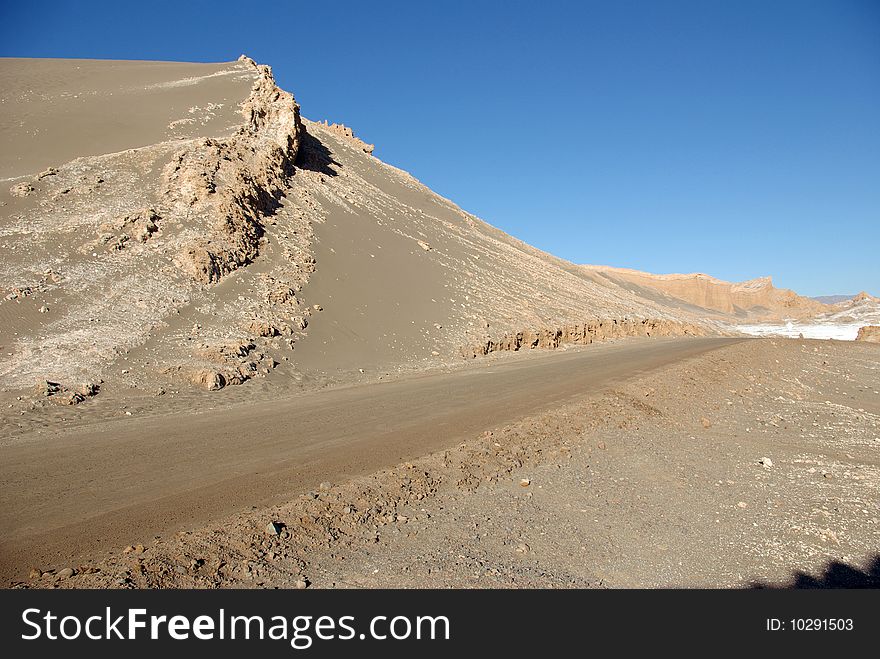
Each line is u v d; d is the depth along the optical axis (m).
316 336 20.97
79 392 12.48
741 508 8.12
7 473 7.68
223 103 38.53
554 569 5.77
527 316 33.88
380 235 34.72
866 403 18.66
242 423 11.16
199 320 18.03
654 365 21.83
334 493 6.63
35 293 16.12
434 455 8.38
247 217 24.66
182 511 6.23
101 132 31.30
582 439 10.46
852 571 6.35
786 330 82.12
